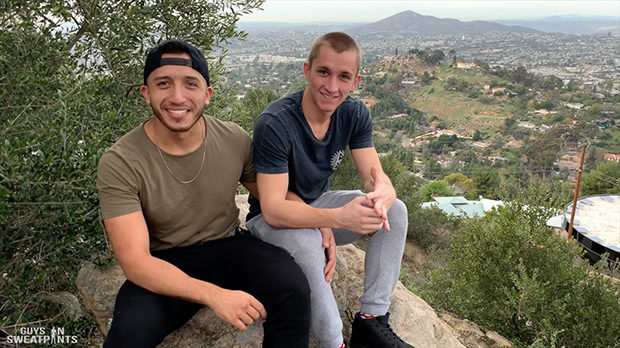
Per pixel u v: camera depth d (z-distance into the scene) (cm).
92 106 269
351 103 208
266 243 187
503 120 12200
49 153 211
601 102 12988
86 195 227
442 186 3903
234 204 195
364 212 181
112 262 256
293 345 169
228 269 183
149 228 181
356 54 183
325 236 198
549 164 7394
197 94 163
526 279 432
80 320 270
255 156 190
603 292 455
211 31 404
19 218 219
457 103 13938
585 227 1789
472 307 483
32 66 288
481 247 522
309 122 194
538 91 14575
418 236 1401
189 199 176
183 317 185
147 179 167
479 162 8562
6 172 198
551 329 414
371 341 198
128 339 151
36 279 268
